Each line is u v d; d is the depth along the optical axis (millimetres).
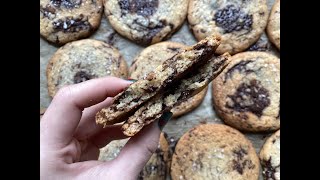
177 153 240
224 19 247
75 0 254
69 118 180
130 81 186
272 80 244
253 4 248
